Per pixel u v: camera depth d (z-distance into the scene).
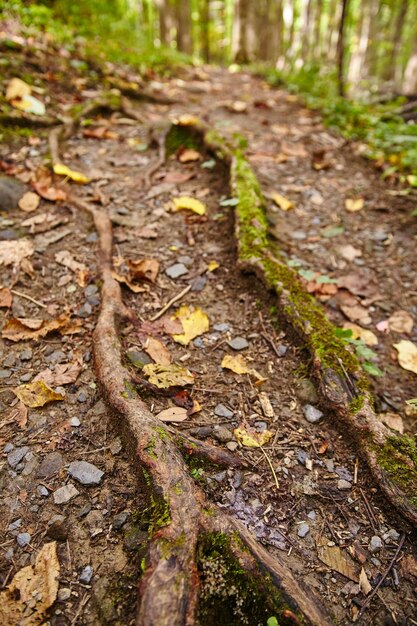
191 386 0.52
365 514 0.42
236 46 3.48
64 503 0.40
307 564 0.38
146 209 0.83
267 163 1.06
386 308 0.70
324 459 0.46
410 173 1.02
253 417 0.49
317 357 0.53
